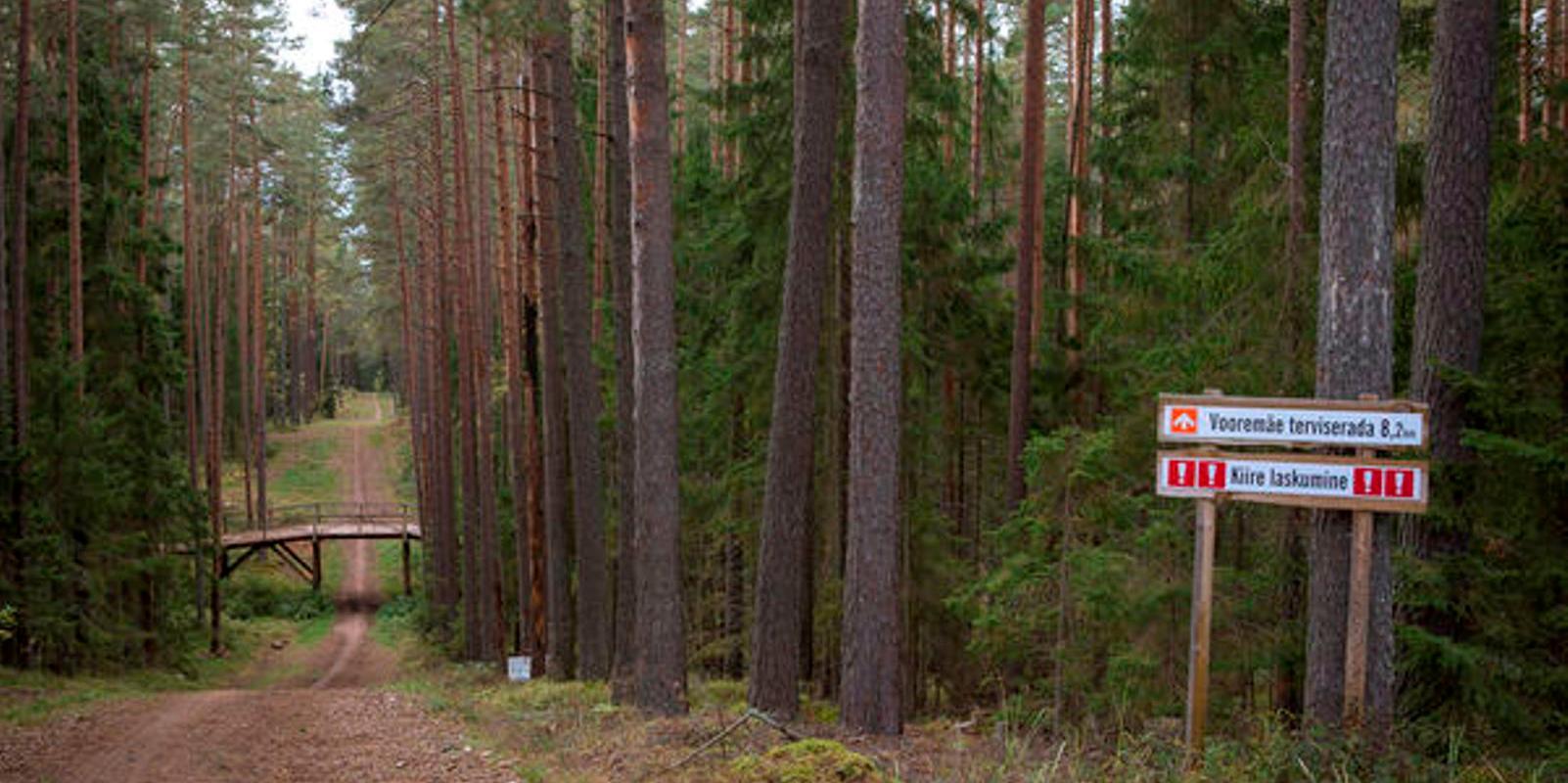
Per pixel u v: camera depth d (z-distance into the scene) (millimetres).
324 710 13719
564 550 19031
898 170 9555
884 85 9461
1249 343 10039
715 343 17391
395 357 77625
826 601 14531
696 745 9055
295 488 60562
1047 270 18266
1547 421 8117
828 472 14883
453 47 23891
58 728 12328
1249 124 11625
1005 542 11453
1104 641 10219
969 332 15891
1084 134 16828
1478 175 8391
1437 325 8469
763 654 10375
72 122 21453
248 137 39469
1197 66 13117
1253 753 7145
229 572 42750
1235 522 10852
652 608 11289
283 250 63531
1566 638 8164
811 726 9781
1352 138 7188
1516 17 17391
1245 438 7227
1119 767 7336
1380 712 7082
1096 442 10242
